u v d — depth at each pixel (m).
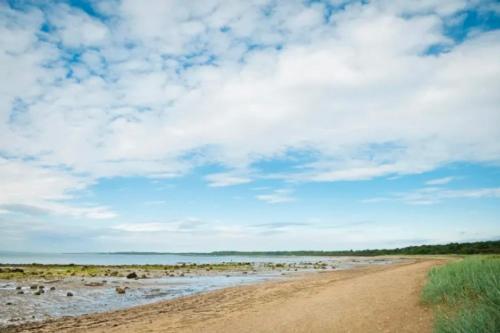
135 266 65.12
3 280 35.28
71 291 27.83
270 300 20.09
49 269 52.59
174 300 23.17
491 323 7.91
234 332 12.55
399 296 15.06
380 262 80.19
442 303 11.95
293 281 32.25
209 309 18.47
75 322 16.53
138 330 14.02
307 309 15.27
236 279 39.28
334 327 11.77
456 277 13.88
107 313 18.91
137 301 23.38
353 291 18.95
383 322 11.43
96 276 41.41
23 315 18.50
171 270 55.69
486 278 11.77
